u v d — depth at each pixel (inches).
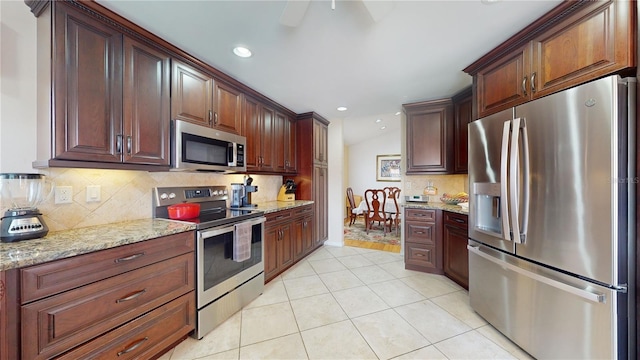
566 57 55.5
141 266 55.6
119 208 71.3
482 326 74.2
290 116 141.3
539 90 61.4
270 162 121.3
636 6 45.9
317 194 152.7
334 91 109.8
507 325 66.4
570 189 50.7
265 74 91.7
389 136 287.0
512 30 64.2
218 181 104.5
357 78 95.6
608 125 45.0
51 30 49.7
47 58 50.9
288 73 91.0
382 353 63.0
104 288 49.1
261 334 71.0
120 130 60.1
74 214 62.0
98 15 55.7
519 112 60.9
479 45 71.3
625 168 45.1
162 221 73.4
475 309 79.7
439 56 78.1
